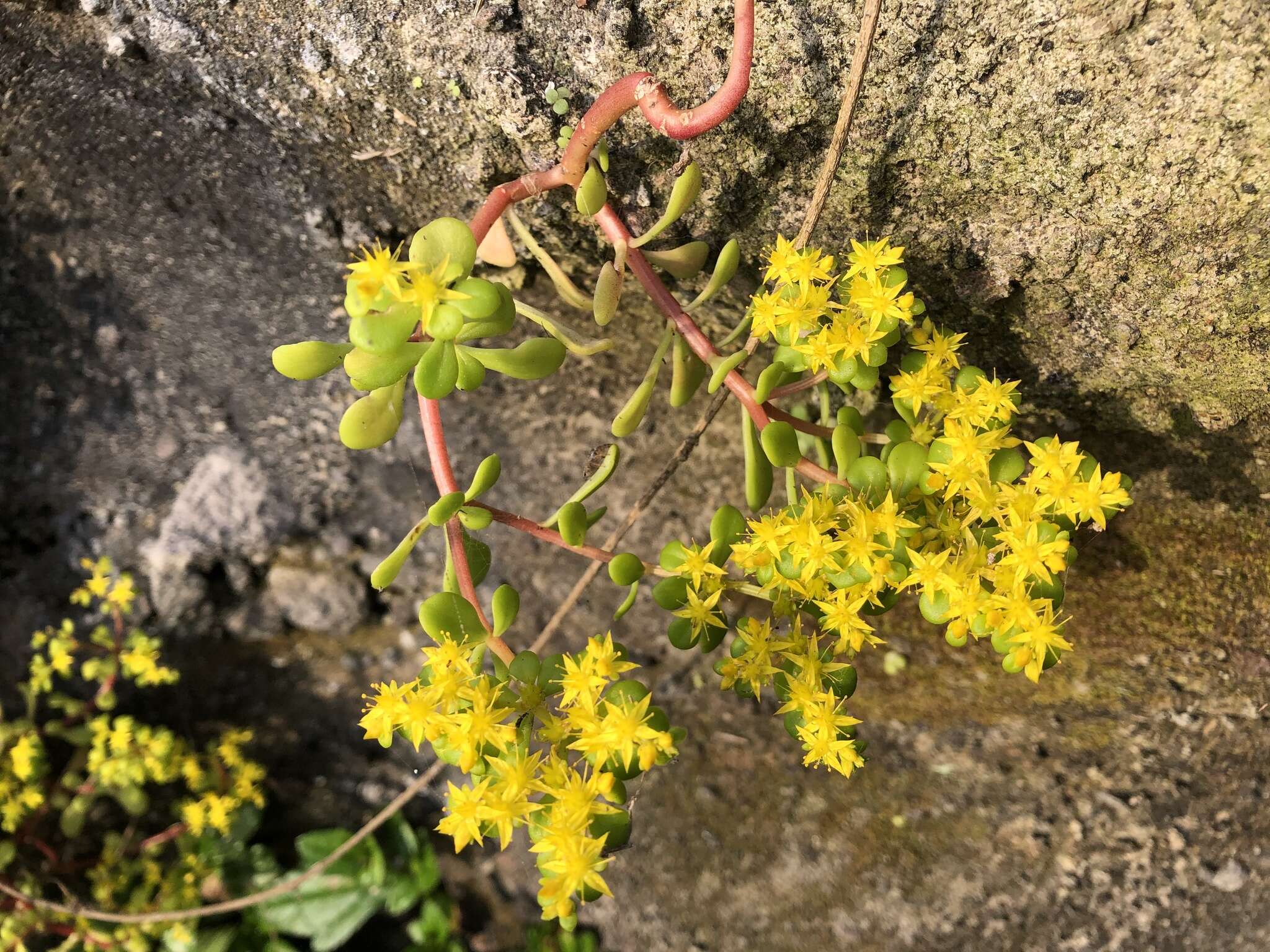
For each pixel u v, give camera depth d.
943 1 0.16
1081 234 0.18
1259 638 0.24
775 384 0.17
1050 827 0.26
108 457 0.31
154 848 0.32
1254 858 0.24
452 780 0.33
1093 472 0.16
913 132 0.17
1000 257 0.19
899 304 0.16
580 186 0.18
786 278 0.17
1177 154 0.16
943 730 0.27
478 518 0.18
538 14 0.18
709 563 0.18
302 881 0.30
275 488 0.31
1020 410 0.23
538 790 0.16
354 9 0.19
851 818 0.28
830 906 0.28
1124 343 0.20
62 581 0.32
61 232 0.27
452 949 0.32
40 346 0.30
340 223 0.25
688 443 0.21
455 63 0.19
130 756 0.31
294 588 0.32
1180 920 0.25
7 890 0.29
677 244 0.21
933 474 0.17
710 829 0.30
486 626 0.17
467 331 0.16
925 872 0.27
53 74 0.22
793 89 0.17
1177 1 0.15
